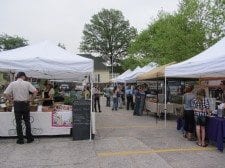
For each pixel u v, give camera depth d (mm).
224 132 8305
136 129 12195
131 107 22984
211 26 26203
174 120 15398
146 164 7090
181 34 25656
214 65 8289
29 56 9531
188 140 9797
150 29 43719
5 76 25938
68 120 10172
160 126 13078
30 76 18281
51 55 9805
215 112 9195
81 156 7797
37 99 12109
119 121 15008
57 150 8414
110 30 77000
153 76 15750
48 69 9492
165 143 9352
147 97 19578
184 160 7418
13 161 7363
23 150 8406
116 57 77000
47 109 10359
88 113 9766
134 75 22656
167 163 7168
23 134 9820
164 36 28594
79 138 9703
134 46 45406
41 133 10031
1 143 9250
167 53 26812
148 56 41500
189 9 26297
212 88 13539
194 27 25656
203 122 8914
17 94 9016
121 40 76750
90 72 9742
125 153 8109
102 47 77125
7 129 9898
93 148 8656
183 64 9695
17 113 9070
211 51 9328
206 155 7895
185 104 9867
